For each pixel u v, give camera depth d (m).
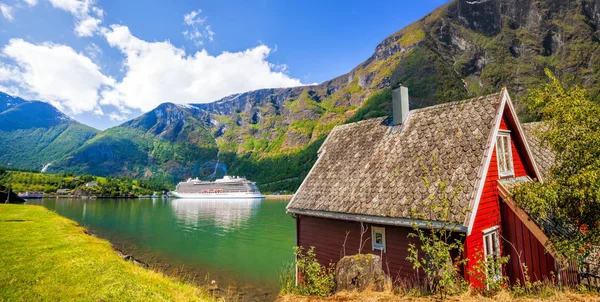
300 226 15.48
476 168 10.23
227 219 63.34
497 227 11.23
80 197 145.25
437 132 12.74
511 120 12.93
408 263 10.98
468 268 9.64
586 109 8.70
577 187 8.23
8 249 16.36
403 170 12.43
